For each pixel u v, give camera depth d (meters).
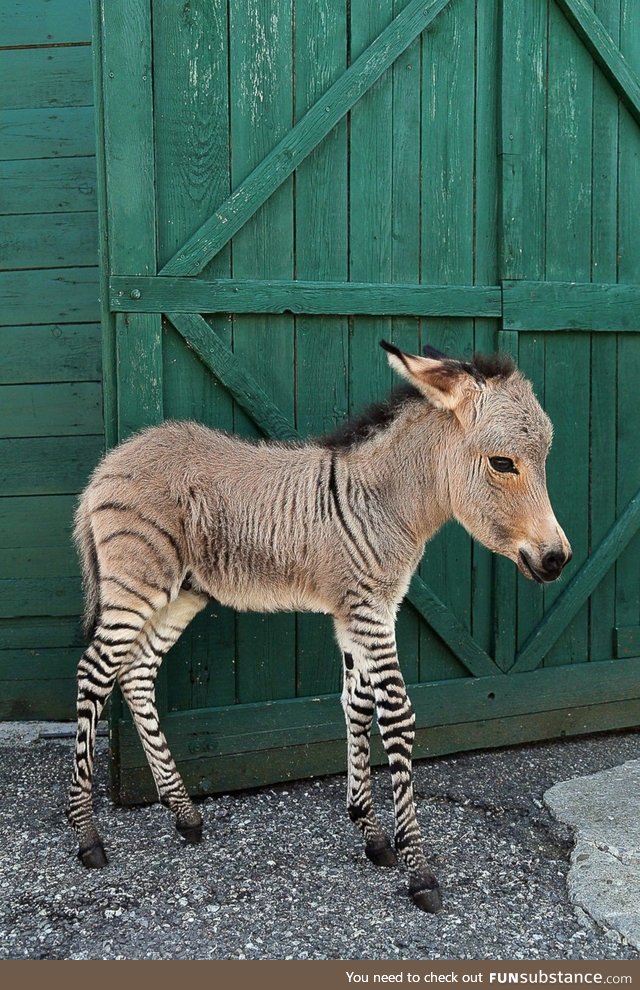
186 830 3.57
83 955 2.79
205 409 3.92
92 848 3.39
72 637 4.83
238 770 4.08
